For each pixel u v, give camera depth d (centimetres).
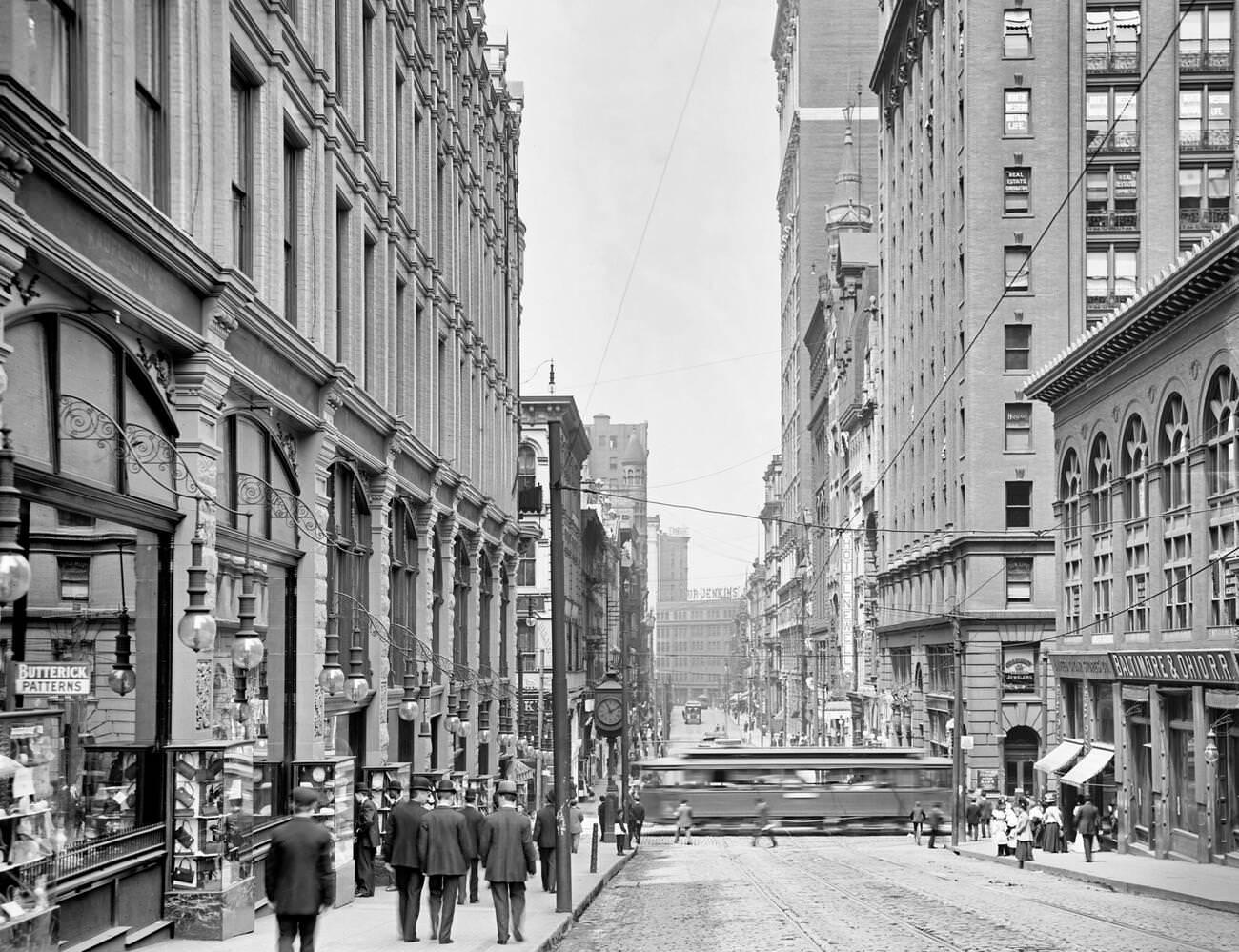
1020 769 5706
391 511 3244
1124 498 4372
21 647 1389
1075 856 4125
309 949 1277
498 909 1798
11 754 1234
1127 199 5844
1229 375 3538
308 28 2516
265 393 2136
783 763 5284
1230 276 3412
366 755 2909
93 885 1461
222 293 1870
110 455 1603
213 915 1675
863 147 14138
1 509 1070
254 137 2178
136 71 1720
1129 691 4275
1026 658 5747
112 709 1592
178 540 1789
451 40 4012
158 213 1634
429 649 3594
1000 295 5862
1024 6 5903
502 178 5288
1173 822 3975
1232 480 3522
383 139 3103
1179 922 2331
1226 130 5788
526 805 4741
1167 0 5822
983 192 5891
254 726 2136
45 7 1446
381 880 2588
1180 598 3897
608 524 13962
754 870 3612
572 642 8738
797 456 14525
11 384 1380
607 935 2125
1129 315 4019
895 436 8050
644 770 5347
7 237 1283
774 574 17462
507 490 5269
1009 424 5850
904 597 7594
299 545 2411
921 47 7244
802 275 14138
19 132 1280
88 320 1522
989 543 5809
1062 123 5872
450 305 3966
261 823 2080
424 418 3603
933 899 2725
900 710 7556
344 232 2806
